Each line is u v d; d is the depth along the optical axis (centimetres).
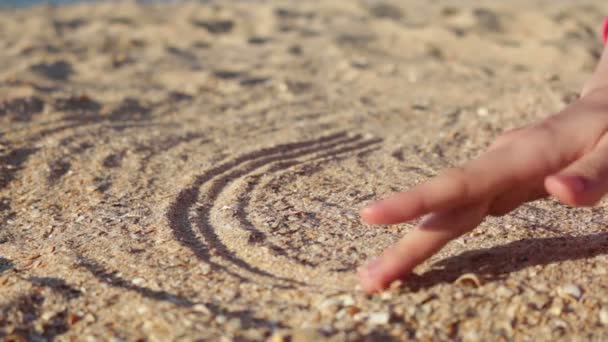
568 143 46
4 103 102
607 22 60
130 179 74
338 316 47
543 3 231
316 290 50
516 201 47
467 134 91
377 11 218
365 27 190
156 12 216
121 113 105
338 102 113
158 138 89
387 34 176
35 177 75
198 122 100
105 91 119
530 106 102
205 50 163
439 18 198
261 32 186
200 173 75
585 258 52
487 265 51
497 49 153
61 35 182
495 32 176
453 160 80
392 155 82
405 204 44
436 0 251
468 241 55
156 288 51
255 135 91
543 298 48
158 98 115
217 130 94
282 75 133
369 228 60
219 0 272
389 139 89
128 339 46
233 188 70
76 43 167
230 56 155
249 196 68
